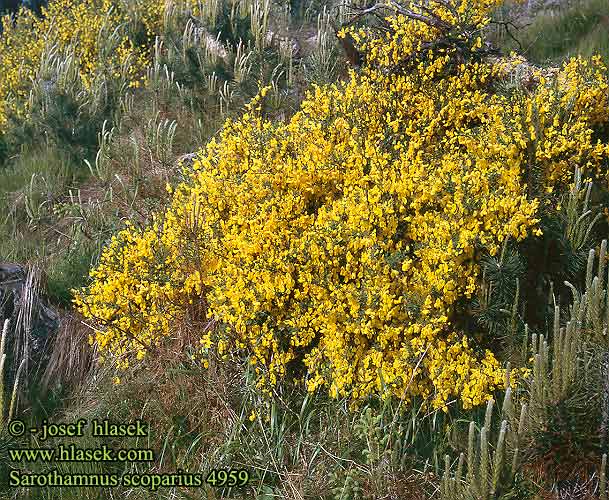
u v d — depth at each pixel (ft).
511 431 10.73
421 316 12.56
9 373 14.66
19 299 15.26
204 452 12.81
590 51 23.03
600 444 10.84
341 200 13.94
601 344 10.75
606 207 15.11
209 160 16.17
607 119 16.52
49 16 34.94
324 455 12.19
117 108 25.71
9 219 21.57
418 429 12.21
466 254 13.05
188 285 13.76
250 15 27.66
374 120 16.46
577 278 14.14
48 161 24.16
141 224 18.54
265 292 12.89
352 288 12.64
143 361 14.34
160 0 31.60
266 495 11.76
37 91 25.76
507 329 12.71
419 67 17.39
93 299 14.65
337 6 26.02
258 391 12.93
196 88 25.99
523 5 28.32
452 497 10.25
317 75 22.40
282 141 15.38
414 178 13.74
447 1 19.47
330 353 12.66
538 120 14.65
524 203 13.15
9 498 12.39
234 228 13.91
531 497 10.71
